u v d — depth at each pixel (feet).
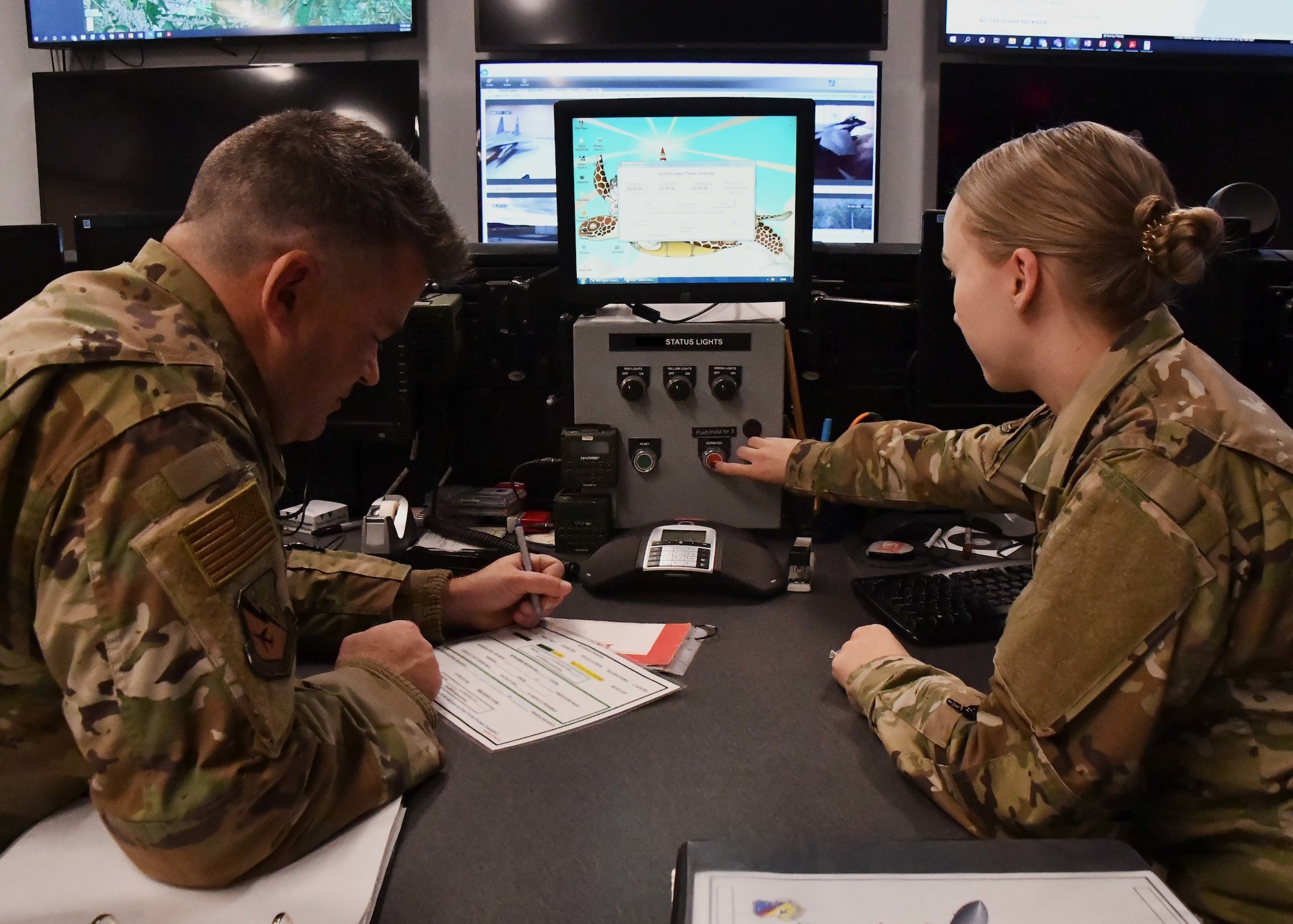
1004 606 3.86
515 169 10.34
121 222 5.60
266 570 2.44
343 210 2.59
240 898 2.27
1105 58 10.08
